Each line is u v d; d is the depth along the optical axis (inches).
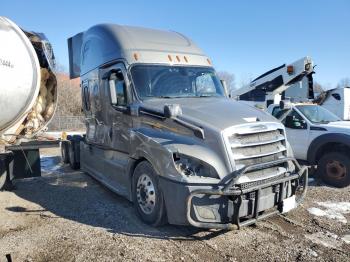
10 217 225.5
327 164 316.8
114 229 207.0
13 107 233.5
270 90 575.8
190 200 175.5
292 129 346.9
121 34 261.7
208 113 204.4
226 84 281.6
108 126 272.5
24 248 182.2
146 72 242.4
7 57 222.5
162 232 202.7
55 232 202.5
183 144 190.7
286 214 237.5
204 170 182.5
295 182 211.9
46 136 299.0
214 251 181.2
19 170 288.2
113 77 247.6
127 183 236.7
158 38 267.9
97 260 169.3
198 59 270.2
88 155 333.4
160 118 209.8
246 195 184.1
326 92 639.1
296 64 541.6
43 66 264.1
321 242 195.8
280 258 175.9
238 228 179.5
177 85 248.4
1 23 229.5
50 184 316.2
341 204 263.0
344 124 331.9
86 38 319.0
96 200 265.0
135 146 219.9
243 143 188.1
